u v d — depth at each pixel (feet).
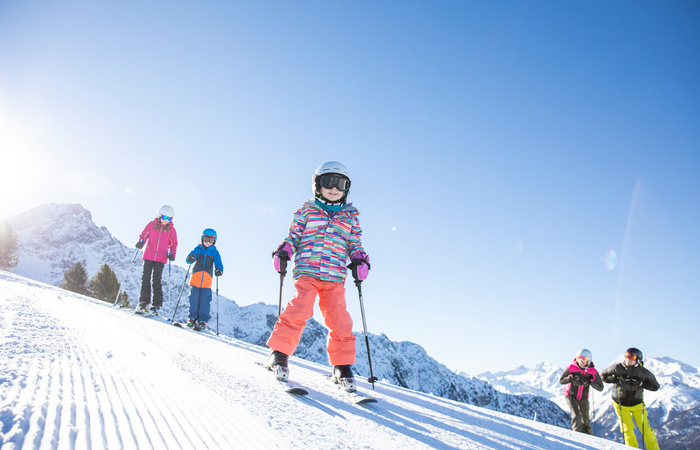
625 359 20.33
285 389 7.48
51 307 15.53
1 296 15.84
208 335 20.57
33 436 3.61
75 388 5.34
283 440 4.59
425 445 5.51
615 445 10.18
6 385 4.88
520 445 6.99
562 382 23.81
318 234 10.30
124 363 7.44
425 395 12.42
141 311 26.91
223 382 7.23
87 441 3.78
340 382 9.25
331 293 10.05
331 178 10.58
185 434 4.36
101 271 154.81
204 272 27.07
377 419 6.57
